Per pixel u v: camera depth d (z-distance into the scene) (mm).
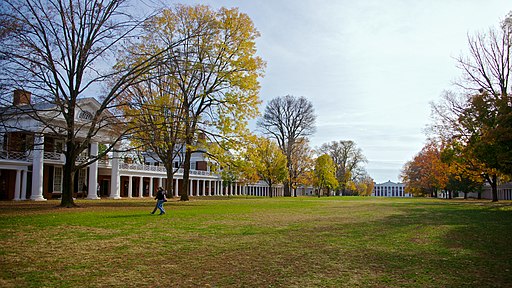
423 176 75562
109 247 10148
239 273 7605
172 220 17328
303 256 9344
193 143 33781
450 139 36219
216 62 32500
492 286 6824
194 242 11164
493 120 24641
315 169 73438
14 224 14477
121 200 38375
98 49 23125
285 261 8766
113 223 15438
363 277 7418
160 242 11055
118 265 8148
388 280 7215
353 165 90812
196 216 19578
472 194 88250
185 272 7645
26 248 9766
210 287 6617
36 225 14281
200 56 26875
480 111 25781
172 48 26156
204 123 31250
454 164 41125
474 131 29797
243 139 32531
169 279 7102
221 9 33062
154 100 31406
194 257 9086
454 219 19781
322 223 16984
